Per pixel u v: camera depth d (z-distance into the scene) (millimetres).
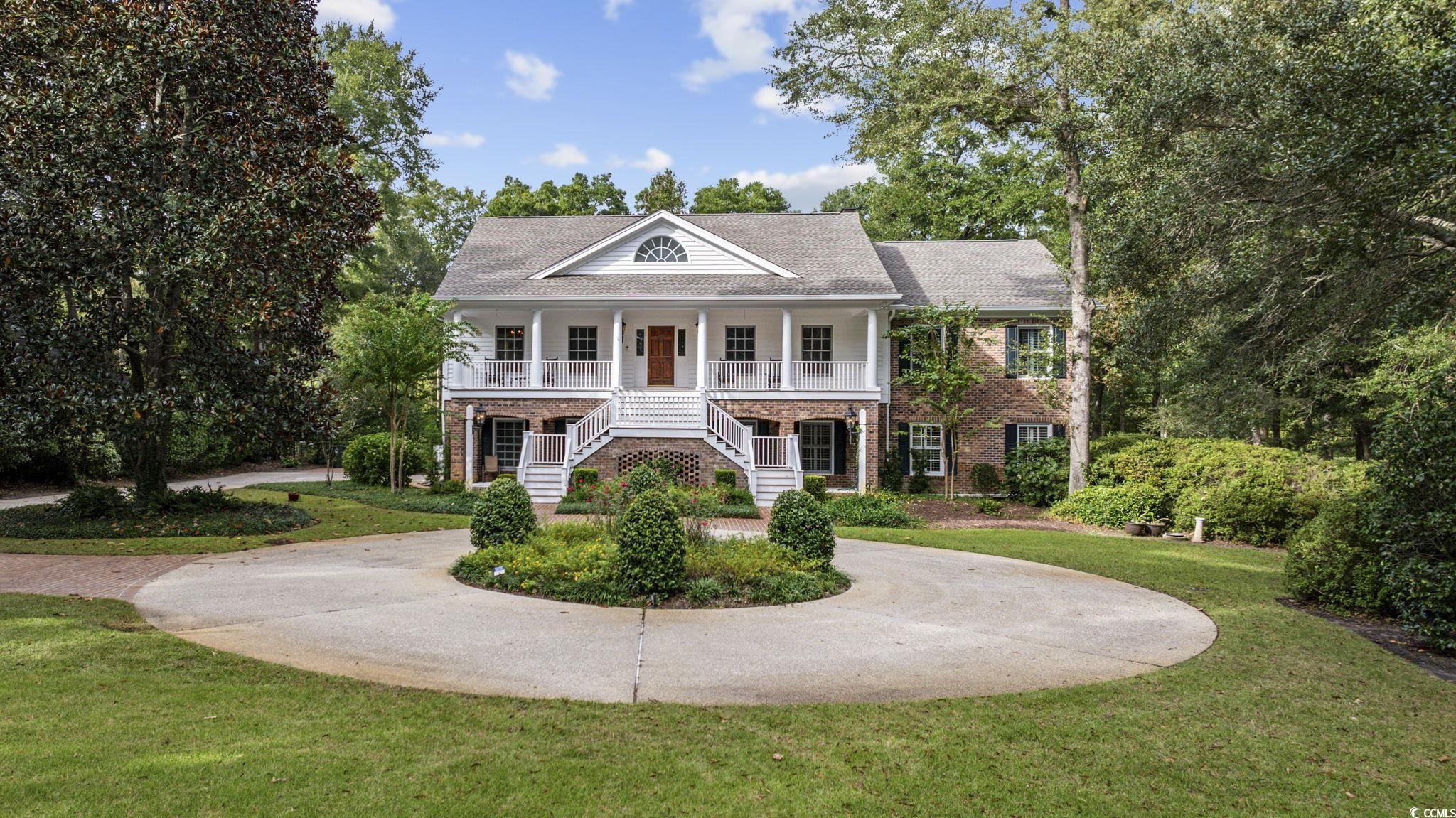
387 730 4941
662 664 6551
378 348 19547
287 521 14406
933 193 40000
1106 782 4535
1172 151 13984
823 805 4152
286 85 14492
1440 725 5625
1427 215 10531
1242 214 12852
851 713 5520
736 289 22781
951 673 6539
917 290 25000
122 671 5875
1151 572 11742
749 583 9297
